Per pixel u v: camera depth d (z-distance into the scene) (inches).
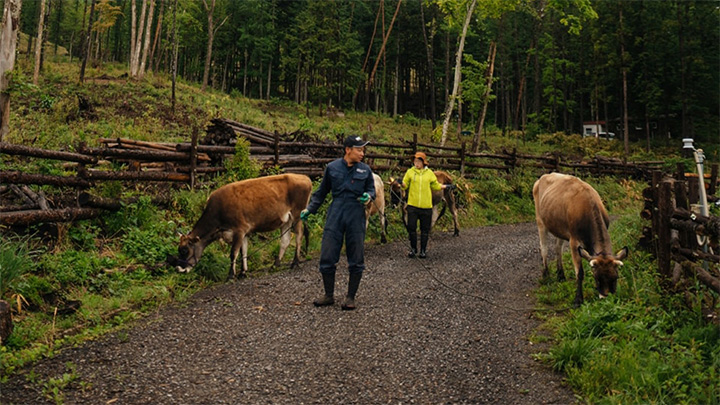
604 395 139.9
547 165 692.7
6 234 229.0
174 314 204.5
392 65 2347.4
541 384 149.9
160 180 327.9
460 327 198.4
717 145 1694.1
